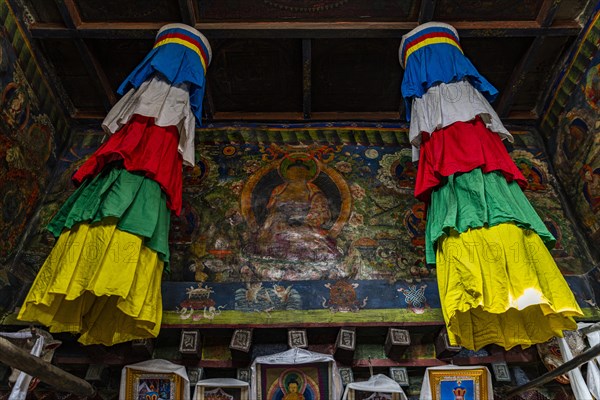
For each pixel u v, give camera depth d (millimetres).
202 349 5430
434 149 5055
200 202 6484
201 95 5656
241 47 6492
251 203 6469
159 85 5363
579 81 6391
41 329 4918
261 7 6047
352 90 7070
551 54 6562
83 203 4570
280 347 5508
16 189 5902
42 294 4156
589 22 6066
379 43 6500
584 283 5859
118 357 5191
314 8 6062
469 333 4734
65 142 6961
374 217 6355
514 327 4707
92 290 4082
